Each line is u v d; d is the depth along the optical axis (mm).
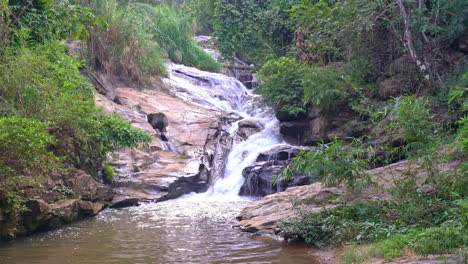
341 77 17250
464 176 6543
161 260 6695
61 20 12883
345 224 7332
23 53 10508
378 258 5812
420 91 14688
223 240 8141
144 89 21719
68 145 11266
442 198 7121
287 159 16406
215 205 13422
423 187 7648
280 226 8148
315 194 9328
